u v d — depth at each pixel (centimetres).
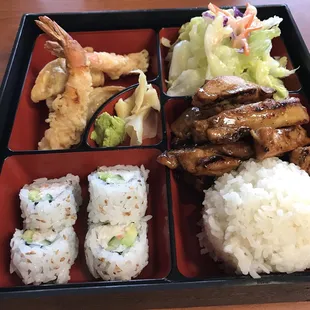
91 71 34
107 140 30
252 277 21
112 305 22
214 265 26
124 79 36
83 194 30
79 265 26
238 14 35
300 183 24
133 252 25
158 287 21
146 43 37
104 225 27
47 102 32
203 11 36
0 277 24
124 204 26
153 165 29
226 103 27
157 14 37
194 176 28
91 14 36
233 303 23
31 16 37
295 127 26
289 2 41
